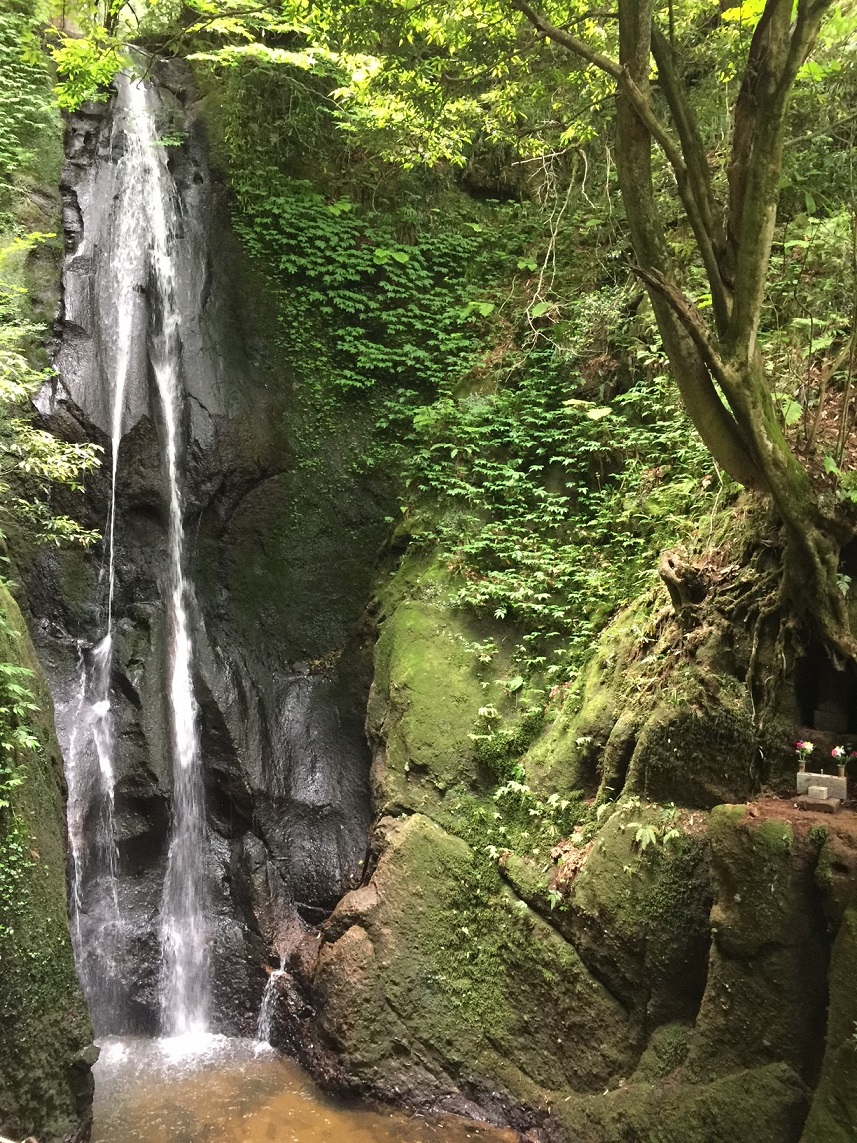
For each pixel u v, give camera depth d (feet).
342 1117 19.40
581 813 20.47
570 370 29.14
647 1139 15.96
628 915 17.87
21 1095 16.31
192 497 29.66
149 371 29.94
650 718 18.60
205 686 27.61
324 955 22.20
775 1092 14.49
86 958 23.57
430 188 36.45
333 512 31.76
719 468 20.35
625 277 30.22
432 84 22.36
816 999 14.55
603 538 25.18
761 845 15.05
